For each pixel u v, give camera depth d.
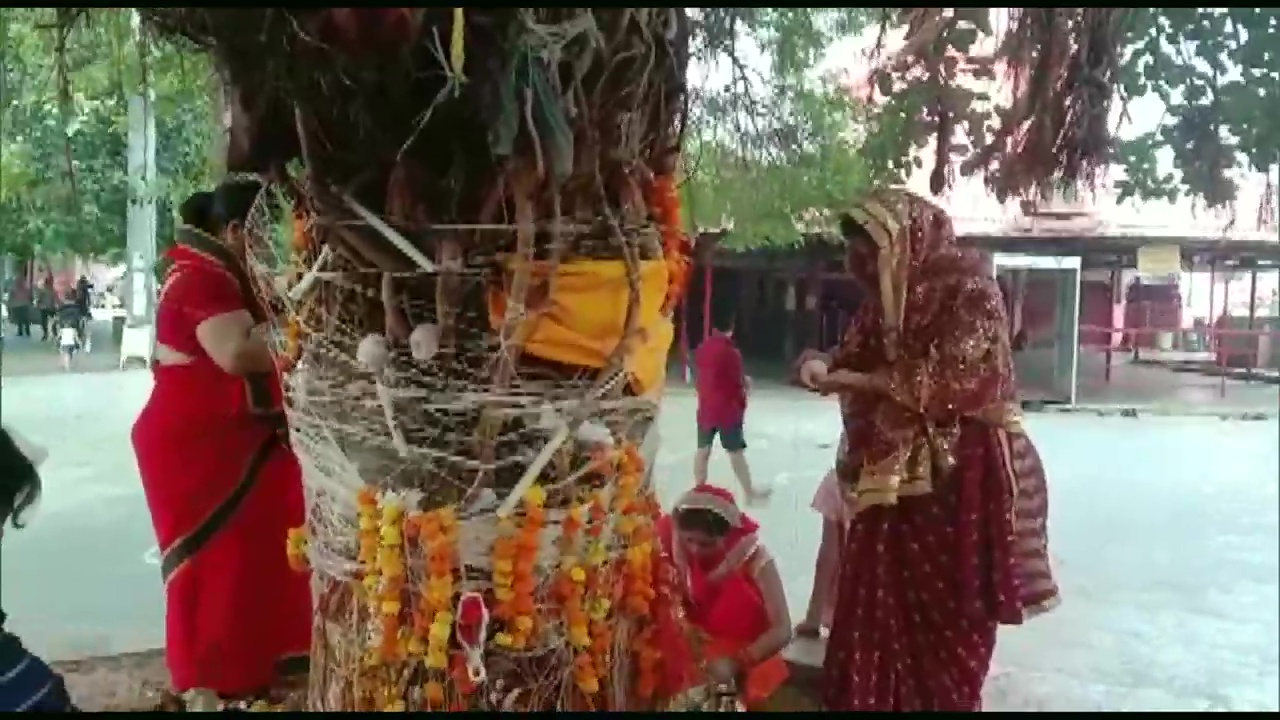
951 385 1.83
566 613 1.18
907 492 1.85
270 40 1.05
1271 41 1.53
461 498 1.14
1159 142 1.59
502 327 1.12
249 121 1.19
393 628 1.14
